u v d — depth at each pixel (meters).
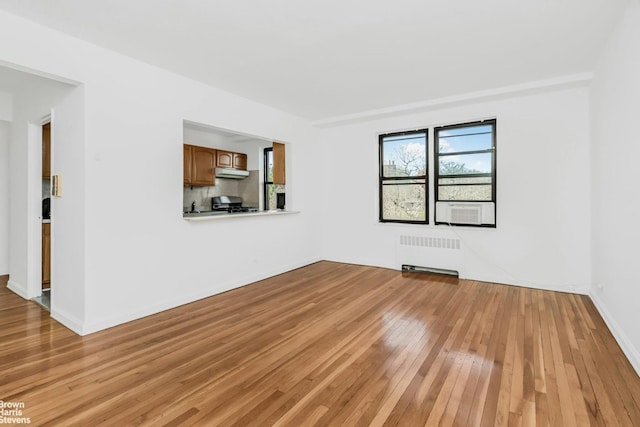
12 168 4.10
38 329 2.88
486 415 1.72
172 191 3.47
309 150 5.70
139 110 3.15
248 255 4.45
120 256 3.02
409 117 5.03
